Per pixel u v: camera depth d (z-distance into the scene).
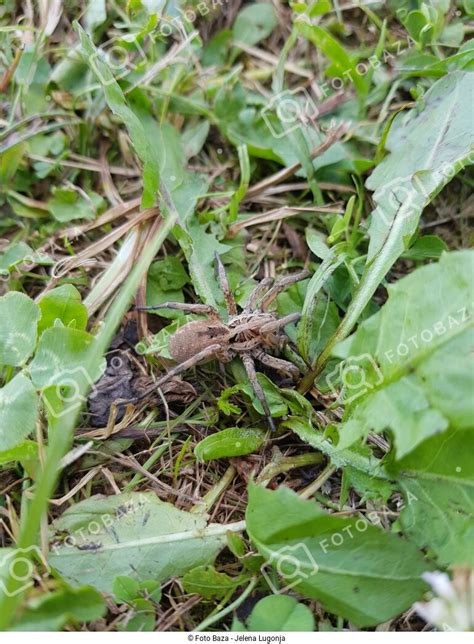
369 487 0.10
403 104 0.14
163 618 0.10
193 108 0.14
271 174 0.14
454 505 0.10
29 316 0.11
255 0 0.15
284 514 0.09
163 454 0.12
